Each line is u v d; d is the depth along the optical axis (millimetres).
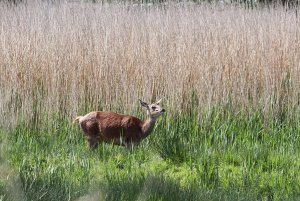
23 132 40312
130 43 46031
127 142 36906
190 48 45094
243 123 42219
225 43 46688
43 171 33219
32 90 43562
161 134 40062
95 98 43156
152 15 53625
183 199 29312
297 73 45344
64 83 43469
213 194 30609
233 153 38500
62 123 42031
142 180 31109
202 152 37844
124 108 42812
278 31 49094
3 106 41719
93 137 37125
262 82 45281
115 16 51625
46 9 54406
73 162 34750
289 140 40938
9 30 47719
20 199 25406
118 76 43719
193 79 44062
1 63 44344
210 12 55000
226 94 44250
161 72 44031
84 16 50906
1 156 31484
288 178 34531
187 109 43562
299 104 44875
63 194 28938
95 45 44938
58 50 44344
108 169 34344
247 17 53312
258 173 35406
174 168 36250
